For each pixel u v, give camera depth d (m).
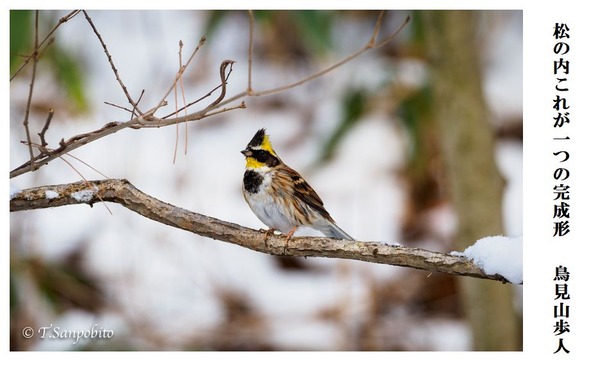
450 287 12.48
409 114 13.45
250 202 9.14
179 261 12.49
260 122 14.79
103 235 12.62
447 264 6.55
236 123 14.80
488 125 11.09
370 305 12.12
